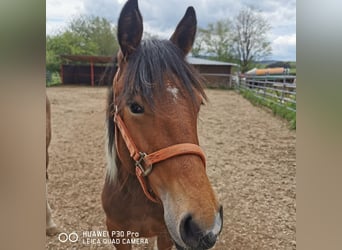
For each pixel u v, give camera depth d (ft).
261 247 5.68
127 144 3.20
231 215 6.23
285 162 7.32
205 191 2.76
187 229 2.68
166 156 2.86
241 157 7.56
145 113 2.95
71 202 6.56
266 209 6.39
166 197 2.92
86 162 7.59
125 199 4.00
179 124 2.90
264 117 9.50
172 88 2.96
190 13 3.53
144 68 3.00
